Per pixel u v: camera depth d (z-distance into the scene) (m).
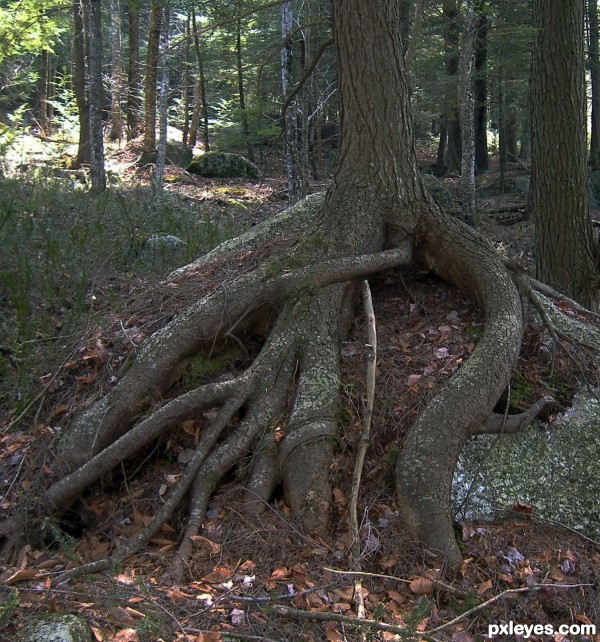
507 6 12.64
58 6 13.47
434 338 4.84
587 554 3.96
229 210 12.09
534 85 7.54
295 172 11.77
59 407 4.61
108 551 3.81
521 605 3.54
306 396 4.24
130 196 10.47
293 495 3.91
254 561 3.59
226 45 19.83
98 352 4.82
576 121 7.12
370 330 4.43
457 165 21.61
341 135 5.35
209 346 4.64
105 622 3.01
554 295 5.59
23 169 11.46
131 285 6.10
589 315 5.49
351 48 5.14
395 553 3.70
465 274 5.05
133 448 4.10
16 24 13.32
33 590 3.28
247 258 5.59
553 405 4.45
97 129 12.30
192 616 3.13
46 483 4.09
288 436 4.07
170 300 5.27
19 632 2.85
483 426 4.21
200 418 4.30
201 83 22.03
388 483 4.05
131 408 4.34
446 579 3.62
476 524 3.99
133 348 4.77
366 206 5.14
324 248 4.95
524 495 4.12
